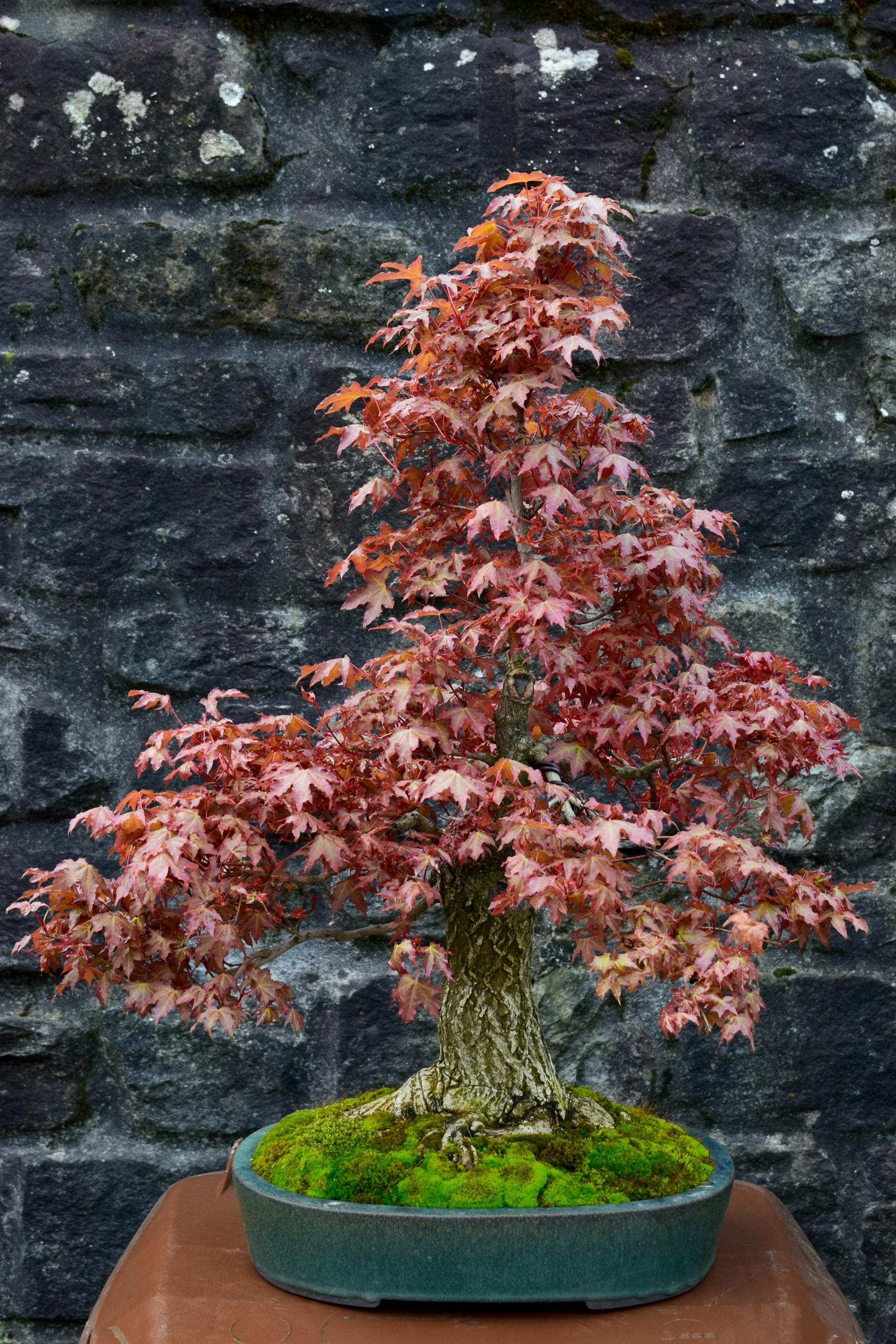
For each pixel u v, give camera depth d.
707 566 1.22
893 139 1.81
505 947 1.27
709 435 1.78
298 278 1.75
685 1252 1.13
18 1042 1.65
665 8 1.80
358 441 1.19
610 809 1.10
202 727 1.14
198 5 1.77
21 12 1.74
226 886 1.13
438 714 1.18
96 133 1.74
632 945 1.10
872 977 1.73
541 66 1.79
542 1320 1.09
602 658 1.25
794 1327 1.08
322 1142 1.23
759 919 1.11
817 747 1.15
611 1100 1.51
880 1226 1.70
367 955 1.71
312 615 1.73
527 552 1.21
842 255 1.80
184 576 1.72
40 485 1.70
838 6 1.82
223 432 1.73
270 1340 1.04
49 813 1.68
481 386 1.16
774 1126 1.71
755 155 1.80
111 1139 1.66
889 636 1.77
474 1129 1.23
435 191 1.78
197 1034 1.67
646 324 1.78
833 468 1.78
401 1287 1.09
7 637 1.69
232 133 1.75
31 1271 1.63
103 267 1.73
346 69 1.78
